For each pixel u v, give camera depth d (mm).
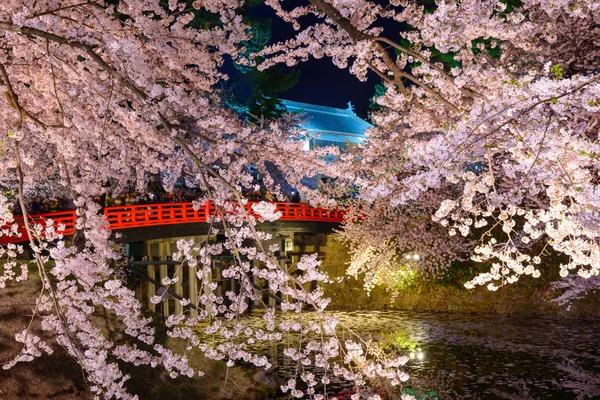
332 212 28953
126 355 7914
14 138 4824
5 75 5012
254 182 25328
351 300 31688
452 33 4867
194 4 6258
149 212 21828
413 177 4742
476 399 14703
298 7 8547
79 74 7332
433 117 6199
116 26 8039
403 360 6180
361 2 5867
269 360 18734
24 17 4863
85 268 7414
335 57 5969
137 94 4387
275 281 6535
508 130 5000
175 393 15328
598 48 12125
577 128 5078
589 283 18422
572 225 5441
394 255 29797
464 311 28766
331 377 16766
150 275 26109
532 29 6027
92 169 7789
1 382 13758
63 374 14430
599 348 19750
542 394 15031
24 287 16547
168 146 7246
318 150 8797
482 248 6332
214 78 9547
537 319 25906
